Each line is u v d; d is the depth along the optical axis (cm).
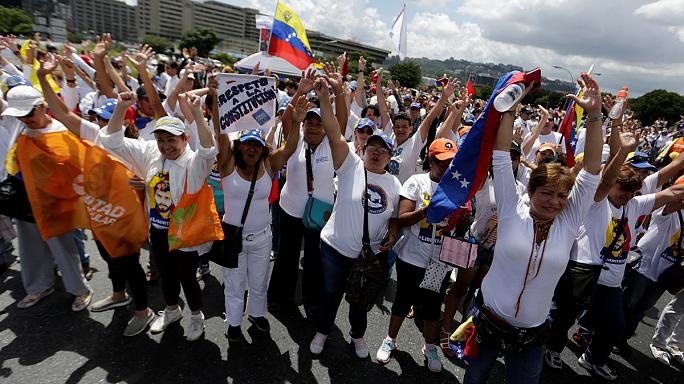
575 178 201
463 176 221
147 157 286
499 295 206
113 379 259
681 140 431
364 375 291
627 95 226
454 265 259
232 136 333
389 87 1233
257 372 280
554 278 196
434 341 305
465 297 412
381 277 272
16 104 270
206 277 398
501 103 185
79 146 304
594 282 267
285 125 379
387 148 278
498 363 321
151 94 413
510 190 204
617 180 271
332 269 288
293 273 358
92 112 387
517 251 196
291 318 350
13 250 415
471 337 223
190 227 268
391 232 286
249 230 292
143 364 274
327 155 332
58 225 297
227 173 284
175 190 270
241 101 288
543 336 206
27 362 264
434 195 230
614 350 358
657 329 359
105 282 370
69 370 262
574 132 525
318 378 282
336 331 339
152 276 379
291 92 841
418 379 294
